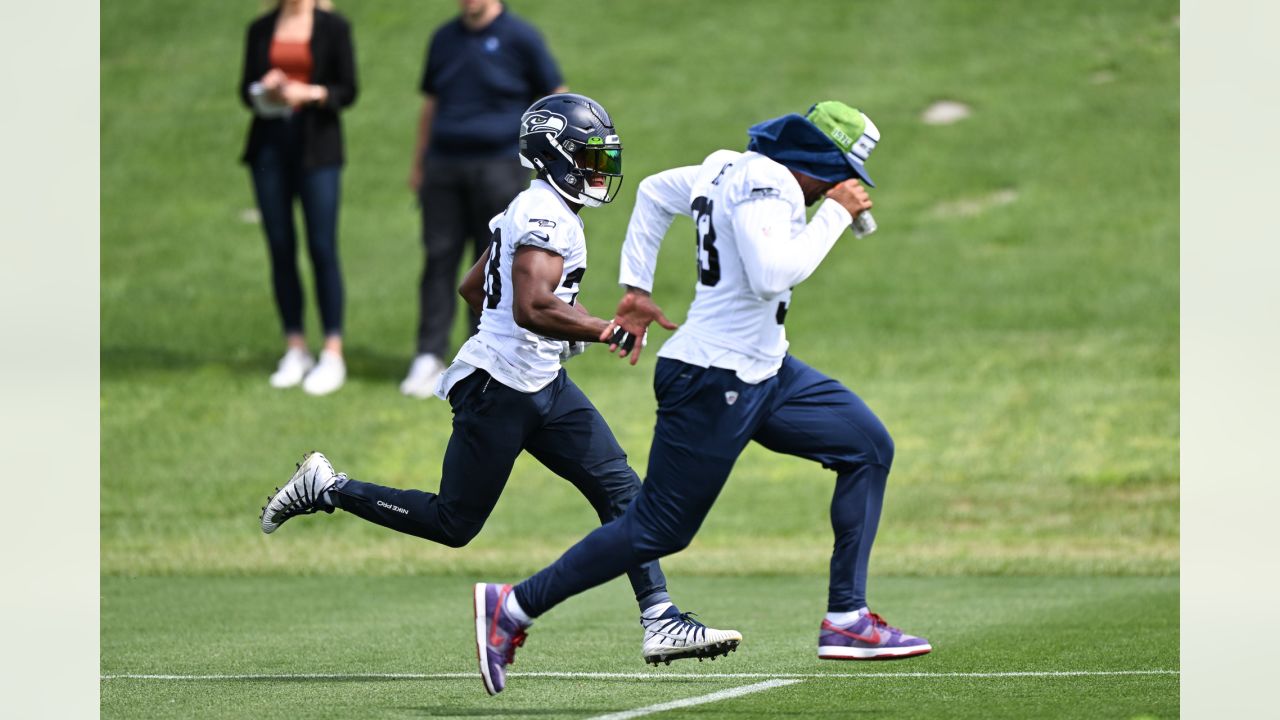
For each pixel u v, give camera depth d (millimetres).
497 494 19531
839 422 18203
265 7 48500
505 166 47844
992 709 18188
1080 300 68312
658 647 18922
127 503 42500
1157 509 41656
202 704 18875
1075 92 95125
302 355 54469
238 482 45062
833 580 18406
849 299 70375
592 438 19656
